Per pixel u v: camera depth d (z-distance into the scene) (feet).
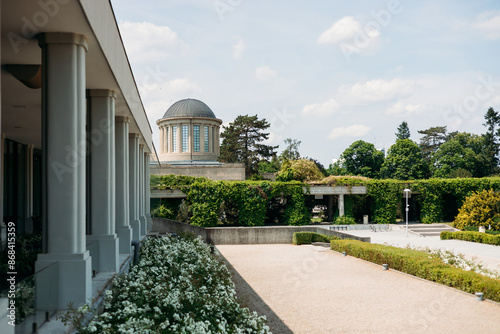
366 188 153.48
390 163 245.45
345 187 151.74
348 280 53.11
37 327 20.35
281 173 172.76
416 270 53.83
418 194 162.61
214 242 105.19
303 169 179.32
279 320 35.68
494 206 135.74
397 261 58.85
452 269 48.75
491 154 248.11
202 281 36.88
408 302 40.63
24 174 66.95
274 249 92.38
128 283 31.22
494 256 77.00
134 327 21.52
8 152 61.52
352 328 33.04
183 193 135.64
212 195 136.26
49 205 24.00
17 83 35.55
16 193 64.23
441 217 159.74
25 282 18.98
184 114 200.23
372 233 135.44
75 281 23.99
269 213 153.48
